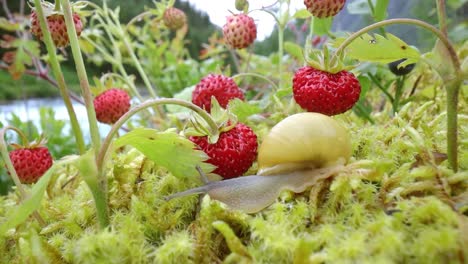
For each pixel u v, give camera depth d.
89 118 0.05
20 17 0.16
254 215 0.05
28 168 0.08
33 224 0.06
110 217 0.06
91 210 0.06
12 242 0.06
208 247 0.05
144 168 0.07
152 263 0.05
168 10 0.13
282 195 0.05
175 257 0.05
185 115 0.09
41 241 0.05
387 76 0.11
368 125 0.09
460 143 0.06
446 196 0.05
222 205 0.05
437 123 0.07
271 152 0.05
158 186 0.06
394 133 0.07
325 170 0.05
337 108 0.07
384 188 0.05
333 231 0.05
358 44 0.06
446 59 0.05
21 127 0.16
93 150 0.05
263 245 0.05
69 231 0.06
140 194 0.06
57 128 0.17
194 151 0.06
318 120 0.05
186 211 0.06
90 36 0.16
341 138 0.05
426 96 0.10
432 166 0.05
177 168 0.06
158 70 0.20
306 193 0.06
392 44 0.06
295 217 0.05
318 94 0.07
